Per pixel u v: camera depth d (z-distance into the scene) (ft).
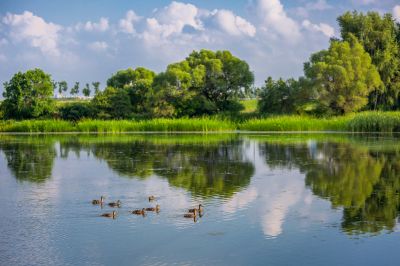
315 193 86.48
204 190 89.56
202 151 156.46
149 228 65.67
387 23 314.35
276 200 80.94
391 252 56.34
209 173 109.50
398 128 239.30
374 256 55.31
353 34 310.65
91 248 58.54
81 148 171.32
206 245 59.21
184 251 57.36
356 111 297.74
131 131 274.77
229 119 294.66
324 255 55.77
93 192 88.99
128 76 416.26
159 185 95.14
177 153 151.43
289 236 62.03
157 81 325.21
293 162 127.03
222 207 76.28
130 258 55.47
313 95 289.74
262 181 98.73
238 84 338.13
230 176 105.29
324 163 124.47
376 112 261.24
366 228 64.90
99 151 159.94
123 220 69.46
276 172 110.42
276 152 150.92
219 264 53.67
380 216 70.59
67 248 58.70
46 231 65.05
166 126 270.67
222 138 213.46
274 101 310.65
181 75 314.14
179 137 223.51
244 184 95.50
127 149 165.68
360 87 279.90
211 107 317.01
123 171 113.91
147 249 58.03
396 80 314.76
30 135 254.47
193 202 79.82
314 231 63.87
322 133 240.94
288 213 72.54
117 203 78.33
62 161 134.92
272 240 60.70
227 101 335.67
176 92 316.60
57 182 100.22
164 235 62.80
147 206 77.46
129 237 62.23
